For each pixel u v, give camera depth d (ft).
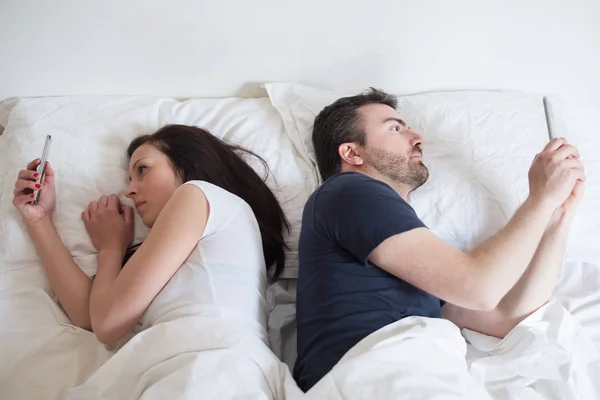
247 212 3.43
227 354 2.76
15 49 4.39
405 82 4.80
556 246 3.41
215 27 4.39
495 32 4.56
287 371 2.92
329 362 2.92
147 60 4.52
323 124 3.94
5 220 3.71
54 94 4.66
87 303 3.40
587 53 4.67
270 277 3.86
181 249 3.08
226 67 4.61
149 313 3.13
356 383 2.60
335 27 4.46
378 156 3.64
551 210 3.09
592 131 4.60
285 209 4.03
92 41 4.39
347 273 3.03
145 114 4.37
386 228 2.86
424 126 4.36
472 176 4.07
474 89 4.86
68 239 3.75
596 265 3.81
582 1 4.42
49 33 4.33
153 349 2.85
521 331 3.32
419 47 4.61
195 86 4.70
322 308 3.06
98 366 3.29
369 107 3.78
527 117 4.40
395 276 3.06
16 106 4.35
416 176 3.65
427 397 2.56
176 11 4.29
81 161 4.04
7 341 3.34
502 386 3.15
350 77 4.74
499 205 3.95
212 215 3.18
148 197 3.63
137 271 3.04
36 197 3.64
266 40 4.49
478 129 4.31
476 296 2.78
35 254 3.65
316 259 3.14
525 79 4.83
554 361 3.16
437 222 3.91
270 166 4.18
